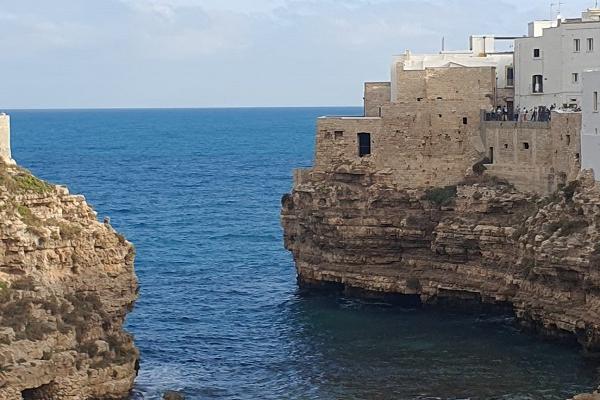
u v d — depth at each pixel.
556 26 120.06
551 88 116.12
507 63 125.31
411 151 114.19
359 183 114.38
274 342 93.31
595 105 94.56
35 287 70.75
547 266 91.75
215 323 100.38
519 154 108.19
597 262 86.56
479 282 103.38
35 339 68.00
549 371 82.94
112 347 74.25
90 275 75.62
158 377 82.38
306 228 116.81
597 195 92.38
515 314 97.88
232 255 140.25
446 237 106.44
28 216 73.19
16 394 65.62
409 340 93.25
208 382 81.31
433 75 114.25
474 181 111.06
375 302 109.88
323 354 89.12
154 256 139.00
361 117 116.94
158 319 101.62
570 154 100.62
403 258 111.25
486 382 80.44
